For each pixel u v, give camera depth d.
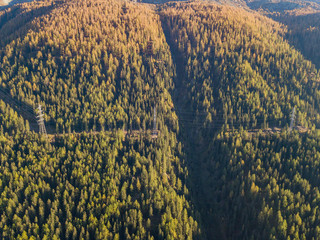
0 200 90.94
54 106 140.88
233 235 103.12
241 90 155.88
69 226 86.44
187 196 111.12
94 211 93.06
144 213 96.56
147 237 88.19
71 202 94.62
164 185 109.06
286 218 95.75
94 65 161.62
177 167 122.75
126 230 87.19
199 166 137.88
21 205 91.38
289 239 86.44
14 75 154.75
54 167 107.62
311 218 92.94
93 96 147.12
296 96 152.25
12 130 122.25
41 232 86.19
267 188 105.31
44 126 125.81
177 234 90.75
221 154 130.62
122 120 139.12
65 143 120.56
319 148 120.06
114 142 122.81
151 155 120.19
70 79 153.88
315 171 109.75
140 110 144.88
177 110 160.25
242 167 119.50
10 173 99.88
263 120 143.38
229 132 139.00
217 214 112.69
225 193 116.62
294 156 119.25
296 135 126.69
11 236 82.38
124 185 102.06
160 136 129.00
